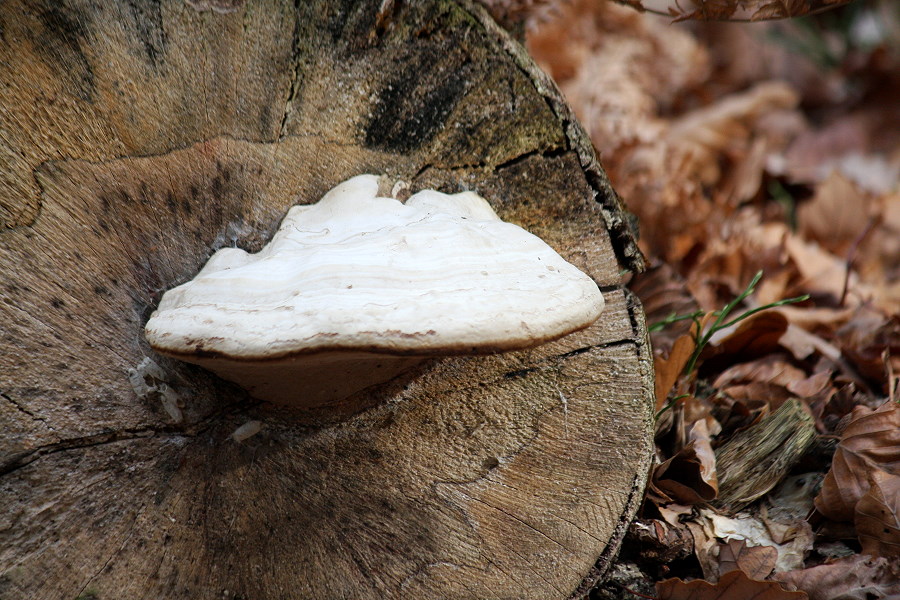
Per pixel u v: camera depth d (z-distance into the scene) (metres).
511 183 1.20
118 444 1.16
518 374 1.20
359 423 1.19
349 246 1.14
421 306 1.11
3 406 1.14
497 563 1.21
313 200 1.19
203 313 1.12
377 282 1.12
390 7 1.17
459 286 1.12
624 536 1.22
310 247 1.15
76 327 1.15
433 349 1.10
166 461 1.17
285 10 1.17
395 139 1.19
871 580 1.22
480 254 1.14
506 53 1.18
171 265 1.17
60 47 1.14
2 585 1.15
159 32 1.15
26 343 1.14
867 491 1.25
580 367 1.21
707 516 1.27
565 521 1.21
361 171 1.19
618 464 1.21
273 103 1.18
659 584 1.23
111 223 1.16
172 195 1.17
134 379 1.16
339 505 1.20
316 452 1.19
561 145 1.20
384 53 1.18
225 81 1.17
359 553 1.20
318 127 1.18
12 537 1.15
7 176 1.14
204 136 1.17
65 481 1.15
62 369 1.15
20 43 1.13
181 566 1.18
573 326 1.12
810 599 1.23
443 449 1.20
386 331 1.10
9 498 1.15
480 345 1.11
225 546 1.19
